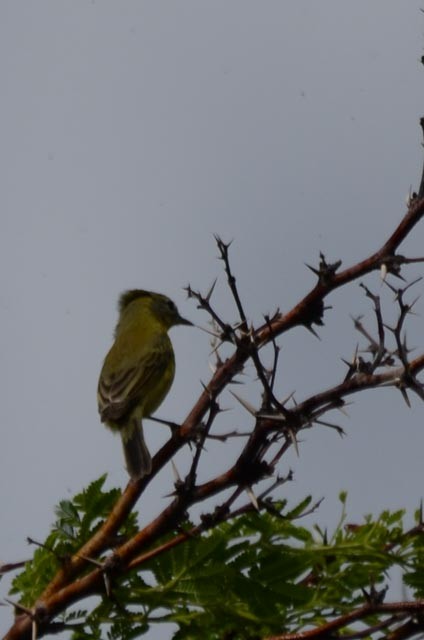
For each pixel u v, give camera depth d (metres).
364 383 8.09
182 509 8.27
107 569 8.53
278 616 9.31
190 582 9.22
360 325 9.05
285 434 8.18
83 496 9.94
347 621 8.51
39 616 8.70
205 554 9.21
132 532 9.89
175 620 9.29
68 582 9.21
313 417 8.11
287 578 9.28
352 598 9.51
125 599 9.15
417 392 7.96
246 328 8.30
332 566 9.49
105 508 9.93
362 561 9.44
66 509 9.88
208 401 9.41
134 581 9.40
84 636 9.23
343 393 8.14
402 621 9.01
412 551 9.45
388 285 8.19
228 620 9.35
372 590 8.45
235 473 8.16
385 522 9.75
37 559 9.85
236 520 9.38
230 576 9.24
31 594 9.71
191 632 9.41
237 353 8.81
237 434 8.27
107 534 9.32
